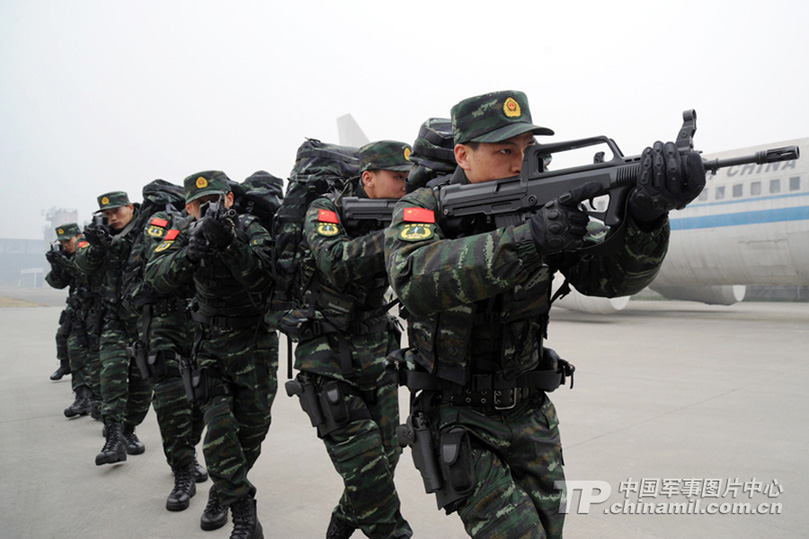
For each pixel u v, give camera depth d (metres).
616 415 5.27
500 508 1.60
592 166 1.49
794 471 3.78
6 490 3.77
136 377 4.60
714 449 4.25
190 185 3.41
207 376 3.05
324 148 3.05
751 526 3.00
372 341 2.77
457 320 1.69
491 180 1.73
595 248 1.54
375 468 2.49
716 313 18.39
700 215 13.96
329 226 2.57
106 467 4.28
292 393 2.65
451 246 1.51
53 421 5.76
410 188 2.33
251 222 3.30
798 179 12.41
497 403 1.74
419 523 3.14
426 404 1.81
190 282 3.69
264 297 3.11
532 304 1.73
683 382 6.78
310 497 3.58
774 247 12.80
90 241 4.39
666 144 1.34
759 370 7.53
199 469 3.98
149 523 3.23
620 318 16.48
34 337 13.88
